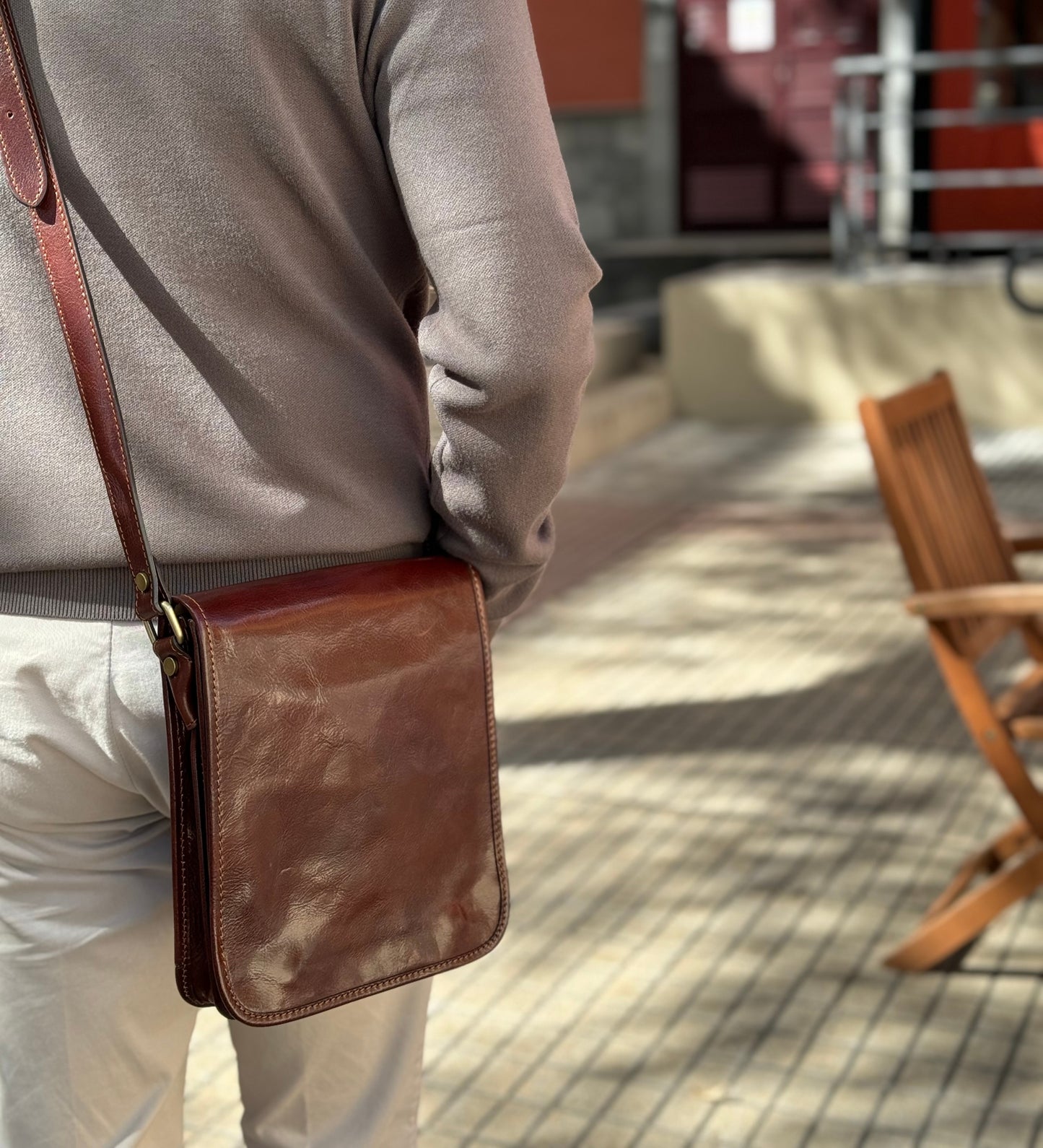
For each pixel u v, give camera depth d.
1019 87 9.89
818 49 11.01
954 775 3.43
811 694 4.04
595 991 2.49
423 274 1.24
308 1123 1.31
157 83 1.05
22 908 1.20
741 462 7.49
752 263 9.97
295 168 1.08
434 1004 2.46
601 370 8.43
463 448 1.15
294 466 1.14
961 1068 2.24
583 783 3.43
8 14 1.04
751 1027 2.37
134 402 1.10
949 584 2.63
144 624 1.11
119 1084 1.24
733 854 3.03
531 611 4.92
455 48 1.05
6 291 1.09
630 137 11.42
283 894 1.11
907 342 8.19
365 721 1.15
